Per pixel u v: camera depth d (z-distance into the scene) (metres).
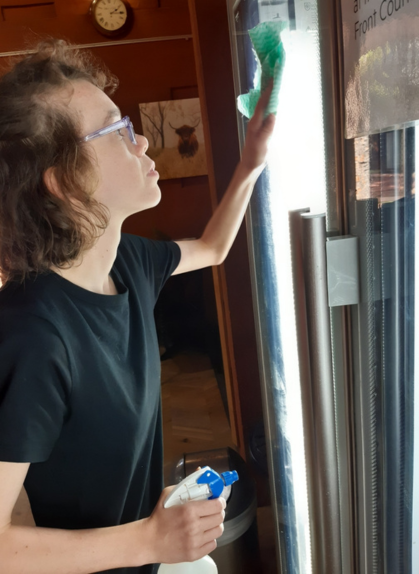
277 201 0.92
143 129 3.43
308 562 1.06
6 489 0.61
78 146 0.69
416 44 0.42
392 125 0.47
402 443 0.63
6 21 3.06
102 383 0.71
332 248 0.61
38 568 0.62
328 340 0.63
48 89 0.67
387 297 0.59
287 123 0.79
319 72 0.62
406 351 0.59
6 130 0.65
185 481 0.72
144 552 0.67
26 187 0.68
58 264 0.71
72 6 3.11
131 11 3.18
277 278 0.99
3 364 0.61
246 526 1.31
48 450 0.66
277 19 0.74
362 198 0.59
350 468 0.72
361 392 0.67
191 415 2.80
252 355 1.85
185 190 3.61
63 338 0.65
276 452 1.15
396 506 0.66
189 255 1.10
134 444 0.77
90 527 0.79
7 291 0.69
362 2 0.50
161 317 3.61
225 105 1.58
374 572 0.72
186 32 3.27
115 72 3.31
